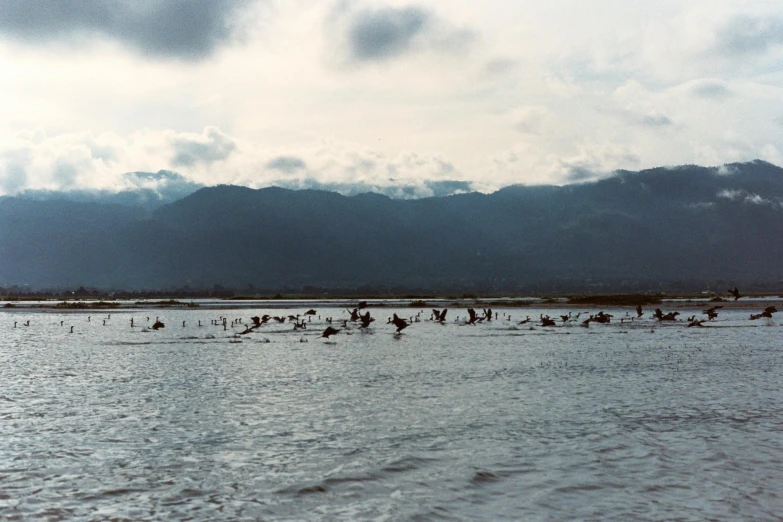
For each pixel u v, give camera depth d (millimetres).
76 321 124688
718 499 20453
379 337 82750
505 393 39406
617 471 23266
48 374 49281
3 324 115812
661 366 52250
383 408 34719
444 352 63844
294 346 71062
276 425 30734
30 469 23844
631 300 189500
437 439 27797
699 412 33250
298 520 19078
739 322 112125
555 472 23188
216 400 37531
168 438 28375
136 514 19562
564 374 47656
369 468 23703
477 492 21234
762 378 45438
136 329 101625
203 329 100375
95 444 27406
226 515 19484
